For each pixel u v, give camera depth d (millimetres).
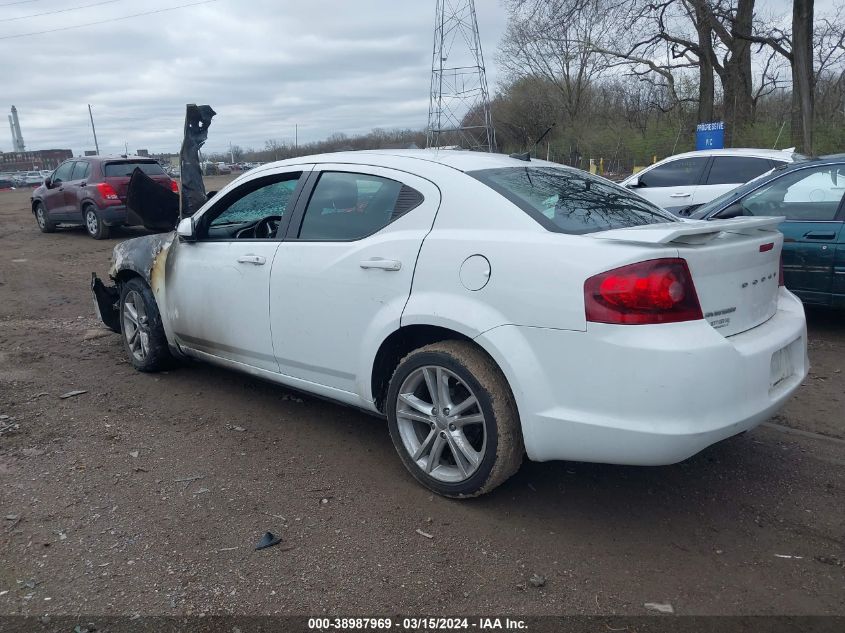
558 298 2877
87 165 14953
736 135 23859
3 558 2930
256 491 3523
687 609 2617
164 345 5230
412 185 3545
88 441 4129
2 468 3758
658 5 22062
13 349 6188
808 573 2836
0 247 13992
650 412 2738
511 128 47094
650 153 32031
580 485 3584
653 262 2748
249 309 4215
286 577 2814
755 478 3652
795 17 18047
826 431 4270
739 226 3059
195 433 4258
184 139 5945
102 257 12484
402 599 2682
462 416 3285
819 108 24531
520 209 3195
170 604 2645
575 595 2703
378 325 3479
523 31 39812
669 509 3350
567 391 2895
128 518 3258
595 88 44156
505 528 3178
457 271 3189
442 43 34906
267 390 5027
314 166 4070
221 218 4715
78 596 2686
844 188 5941
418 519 3256
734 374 2822
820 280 6012
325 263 3736
